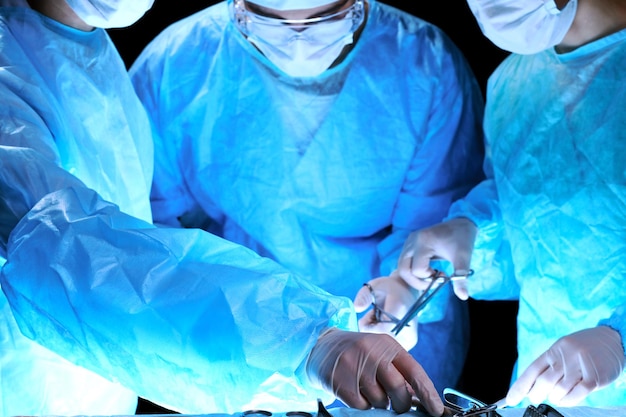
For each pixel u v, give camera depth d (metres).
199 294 1.11
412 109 1.88
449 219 1.85
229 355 1.08
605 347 1.32
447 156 1.95
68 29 1.46
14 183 1.21
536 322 1.63
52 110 1.35
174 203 2.00
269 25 1.65
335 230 1.96
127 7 1.40
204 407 1.13
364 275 1.99
